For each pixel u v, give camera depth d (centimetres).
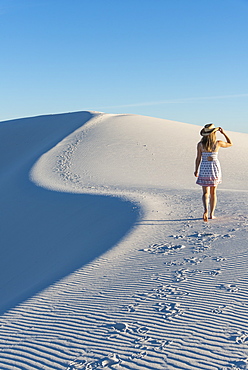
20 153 3881
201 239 778
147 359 360
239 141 4000
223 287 515
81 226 1200
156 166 2652
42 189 1877
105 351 384
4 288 977
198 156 903
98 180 2111
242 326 402
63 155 2930
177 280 562
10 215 1623
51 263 961
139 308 478
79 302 534
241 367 328
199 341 381
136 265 664
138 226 947
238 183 2364
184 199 1298
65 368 364
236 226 853
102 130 3641
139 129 3684
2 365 392
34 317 508
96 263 718
